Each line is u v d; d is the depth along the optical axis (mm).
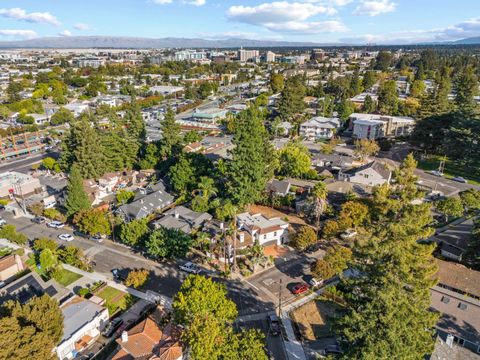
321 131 147375
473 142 105062
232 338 40625
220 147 134000
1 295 50625
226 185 84875
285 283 59562
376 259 36250
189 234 69938
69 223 80750
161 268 63875
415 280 35938
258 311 53219
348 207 72125
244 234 68500
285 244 71625
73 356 45406
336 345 46344
